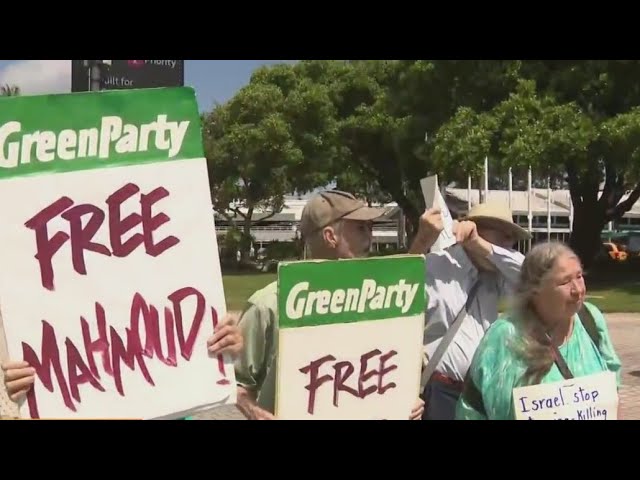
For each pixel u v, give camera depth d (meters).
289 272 2.46
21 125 2.12
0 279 2.10
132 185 2.23
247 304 2.94
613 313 15.43
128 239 2.22
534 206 48.28
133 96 2.23
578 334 2.88
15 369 2.09
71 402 2.14
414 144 27.27
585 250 26.66
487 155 19.33
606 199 26.06
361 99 31.86
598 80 20.23
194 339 2.28
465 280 3.60
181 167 2.29
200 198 2.30
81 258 2.17
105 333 2.19
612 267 28.05
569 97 20.50
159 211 2.26
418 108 24.45
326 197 3.06
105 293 2.20
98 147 2.20
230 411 5.75
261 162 32.34
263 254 40.62
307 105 30.91
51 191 2.15
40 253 2.13
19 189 2.12
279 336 2.45
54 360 2.13
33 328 2.12
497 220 3.70
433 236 3.39
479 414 2.79
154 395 2.23
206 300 2.30
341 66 32.69
